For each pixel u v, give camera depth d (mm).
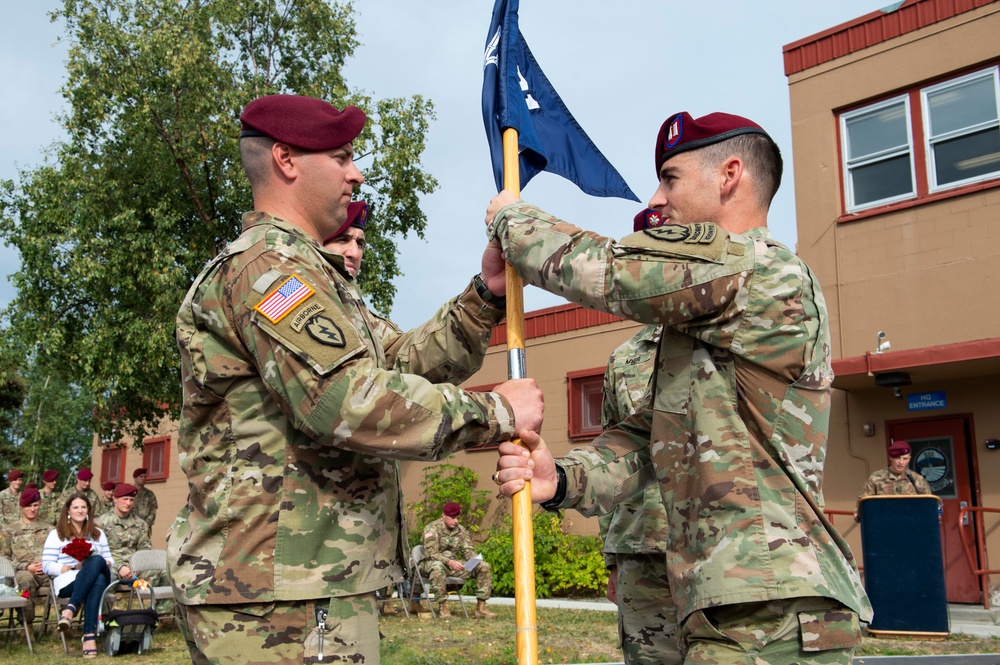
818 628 2004
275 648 2084
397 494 2424
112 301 13836
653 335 4160
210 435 2240
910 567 7996
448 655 7648
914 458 10555
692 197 2457
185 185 14344
